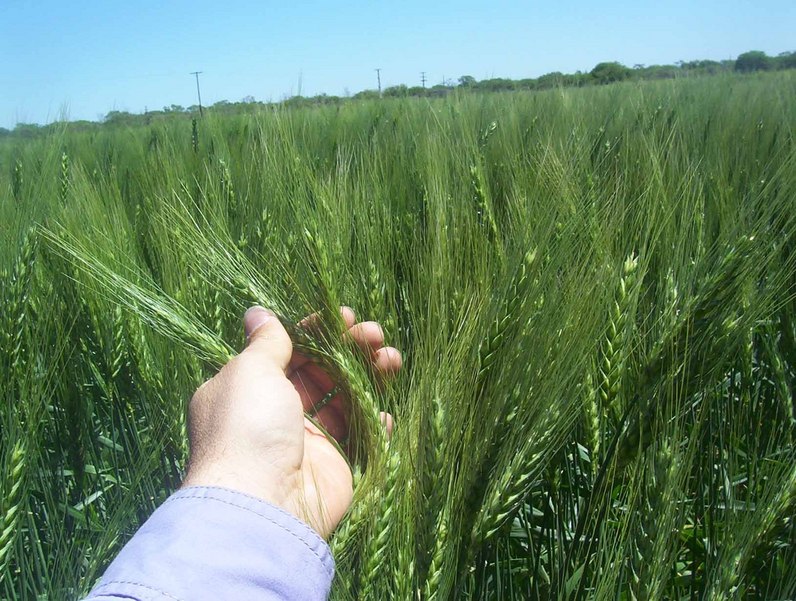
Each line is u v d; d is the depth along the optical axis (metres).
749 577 0.41
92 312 0.59
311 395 0.48
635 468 0.38
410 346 0.50
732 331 0.42
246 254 0.60
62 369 0.60
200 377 0.49
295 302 0.45
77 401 0.61
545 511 0.50
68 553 0.50
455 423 0.36
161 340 0.53
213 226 0.55
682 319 0.41
